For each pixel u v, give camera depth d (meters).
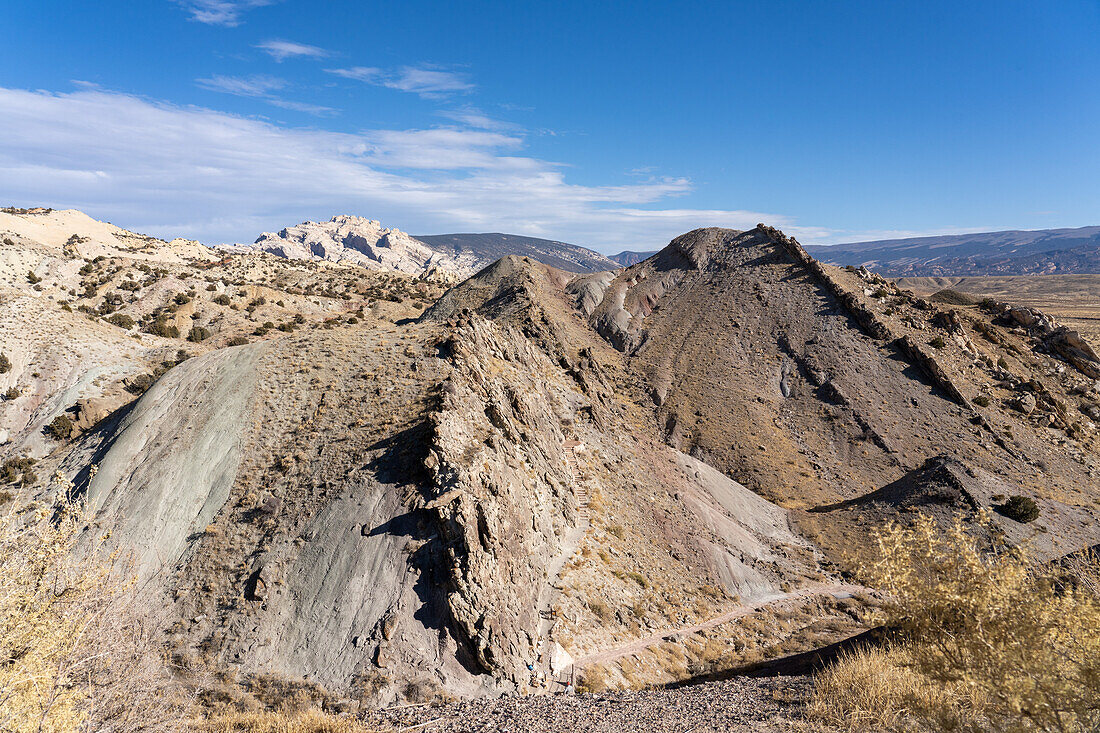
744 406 80.31
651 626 31.98
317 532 29.52
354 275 161.75
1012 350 90.81
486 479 30.86
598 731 14.00
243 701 22.11
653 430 75.94
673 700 16.39
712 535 46.16
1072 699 8.06
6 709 9.64
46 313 76.12
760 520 53.78
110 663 12.20
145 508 33.03
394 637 24.94
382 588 26.69
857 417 75.88
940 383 78.81
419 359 42.19
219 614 26.62
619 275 118.38
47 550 11.66
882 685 12.67
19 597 10.70
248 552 29.53
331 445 34.94
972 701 9.72
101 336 76.38
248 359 44.31
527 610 27.61
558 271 121.50
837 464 70.06
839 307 94.31
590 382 62.62
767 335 93.25
